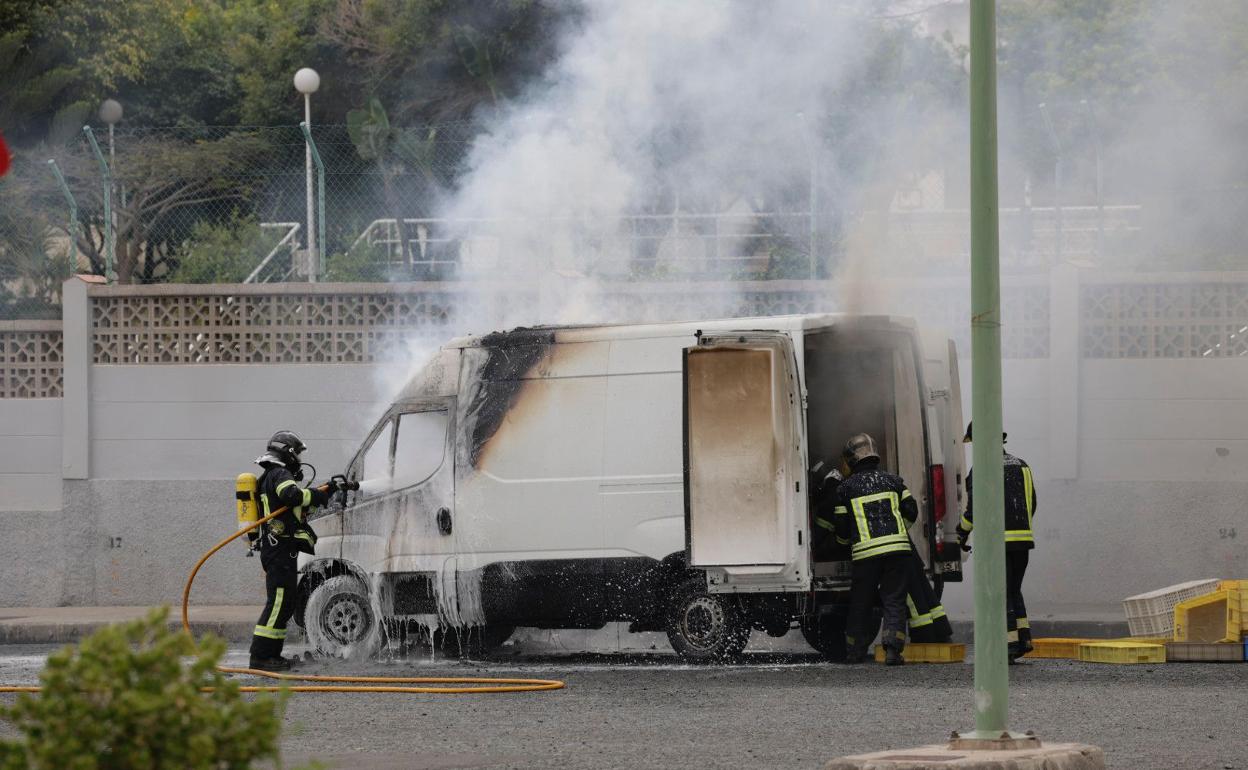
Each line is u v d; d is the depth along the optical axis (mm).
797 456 29391
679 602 30609
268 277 51656
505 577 31422
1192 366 40281
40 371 45031
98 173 54312
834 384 33125
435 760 19438
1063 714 22938
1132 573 40375
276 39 77688
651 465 30656
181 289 44406
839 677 28094
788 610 30406
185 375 44219
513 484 31484
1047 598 40688
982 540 17453
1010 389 41094
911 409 32562
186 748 10797
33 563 44406
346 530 32750
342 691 27172
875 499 30188
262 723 11188
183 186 58219
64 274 52156
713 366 29562
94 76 70750
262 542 30703
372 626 32500
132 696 10703
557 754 19875
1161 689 25828
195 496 43938
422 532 32125
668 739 21031
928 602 31125
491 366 32031
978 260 17578
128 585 44125
